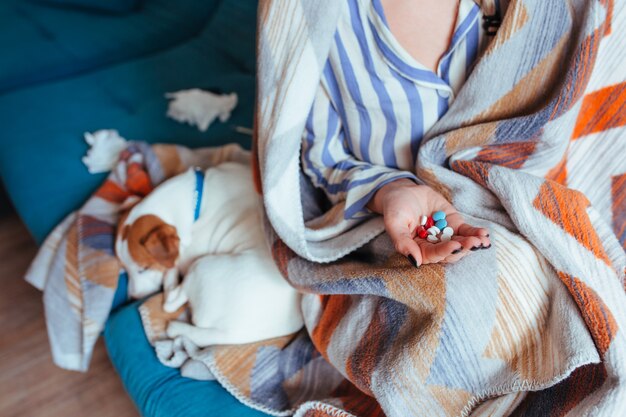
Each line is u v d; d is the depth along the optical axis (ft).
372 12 2.28
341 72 2.50
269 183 2.53
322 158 2.88
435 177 2.49
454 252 2.06
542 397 2.23
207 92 5.12
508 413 2.27
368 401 2.66
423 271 2.22
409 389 2.20
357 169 2.75
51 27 6.63
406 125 2.56
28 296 4.97
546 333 2.21
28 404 4.12
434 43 2.31
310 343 3.08
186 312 3.39
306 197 3.07
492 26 2.26
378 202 2.50
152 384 3.04
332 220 2.76
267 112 2.51
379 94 2.48
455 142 2.43
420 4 2.21
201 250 3.57
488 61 2.22
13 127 5.15
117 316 3.52
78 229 3.91
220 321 3.08
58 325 3.74
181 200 3.62
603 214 2.73
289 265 2.73
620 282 2.26
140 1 7.23
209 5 6.43
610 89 2.46
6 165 4.76
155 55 6.12
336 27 2.36
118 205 4.14
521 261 2.22
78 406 4.09
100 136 4.71
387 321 2.39
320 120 2.79
